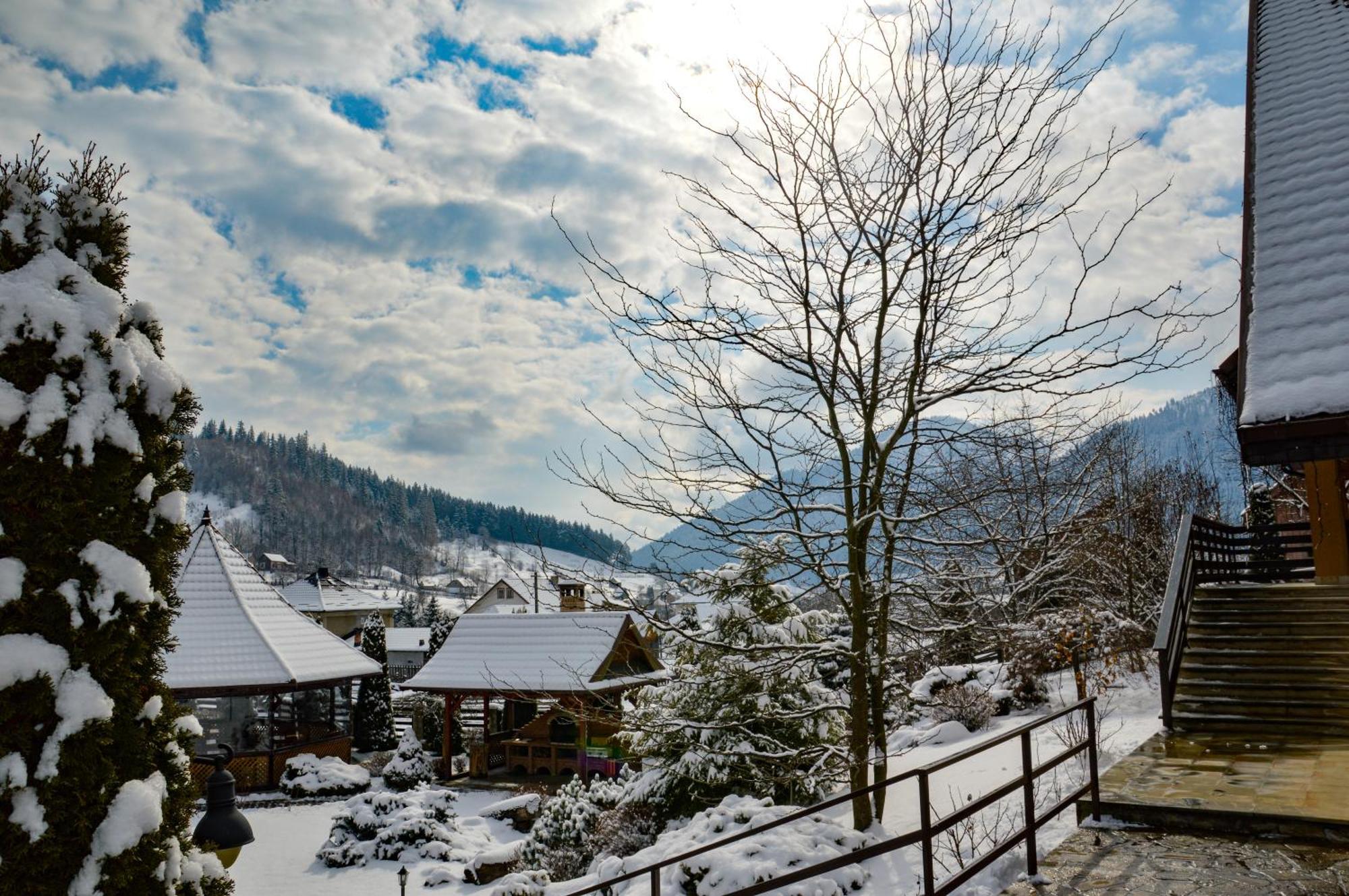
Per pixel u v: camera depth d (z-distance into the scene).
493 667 30.36
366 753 35.56
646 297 11.55
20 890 5.29
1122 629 19.52
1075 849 7.50
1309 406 12.42
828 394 12.00
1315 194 16.45
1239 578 17.03
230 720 31.47
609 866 12.74
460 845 20.95
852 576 12.03
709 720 15.70
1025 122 10.80
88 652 5.70
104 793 5.62
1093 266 10.12
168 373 6.38
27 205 6.09
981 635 14.84
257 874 20.00
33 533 5.65
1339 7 22.14
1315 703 11.47
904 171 11.41
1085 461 13.78
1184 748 10.48
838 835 11.84
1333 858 7.06
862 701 12.27
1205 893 6.43
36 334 5.78
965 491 12.30
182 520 6.41
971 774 15.12
